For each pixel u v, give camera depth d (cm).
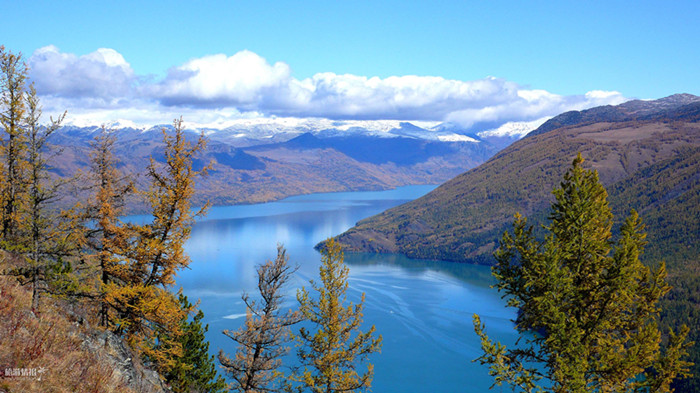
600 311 1627
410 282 19812
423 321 13025
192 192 2447
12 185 1920
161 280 2447
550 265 1587
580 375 1410
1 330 1179
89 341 1730
